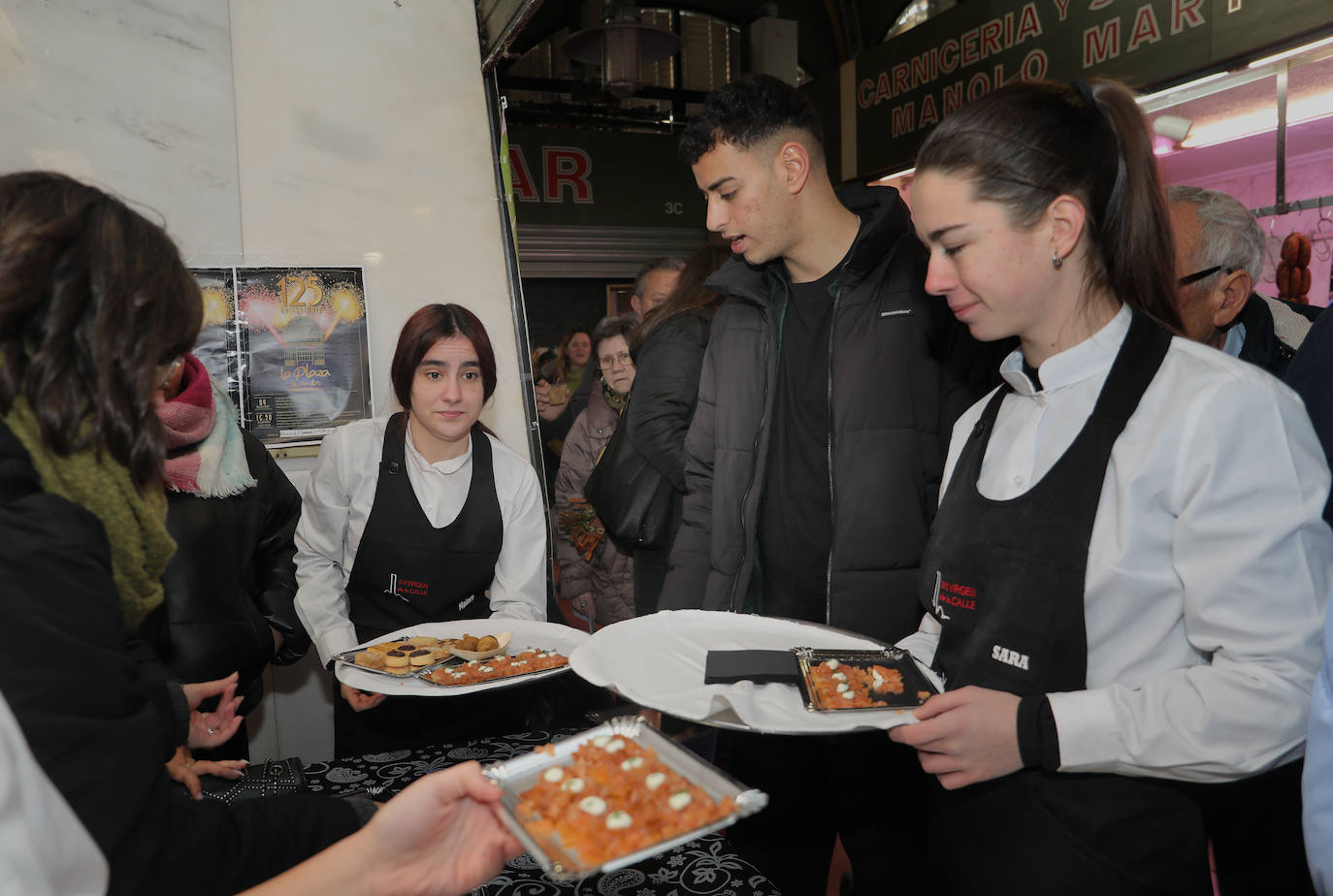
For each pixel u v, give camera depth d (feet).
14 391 2.00
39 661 1.88
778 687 3.52
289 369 7.35
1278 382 2.99
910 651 4.12
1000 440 3.63
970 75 13.83
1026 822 3.25
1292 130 10.32
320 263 7.57
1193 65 10.41
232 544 5.82
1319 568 2.81
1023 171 3.04
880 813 5.20
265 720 7.58
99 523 2.09
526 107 17.93
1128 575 3.04
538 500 6.35
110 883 2.08
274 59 7.38
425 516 5.95
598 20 18.03
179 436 5.50
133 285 2.10
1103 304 3.28
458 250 8.04
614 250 18.71
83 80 6.81
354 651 4.78
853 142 16.87
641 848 2.08
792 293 5.65
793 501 5.57
